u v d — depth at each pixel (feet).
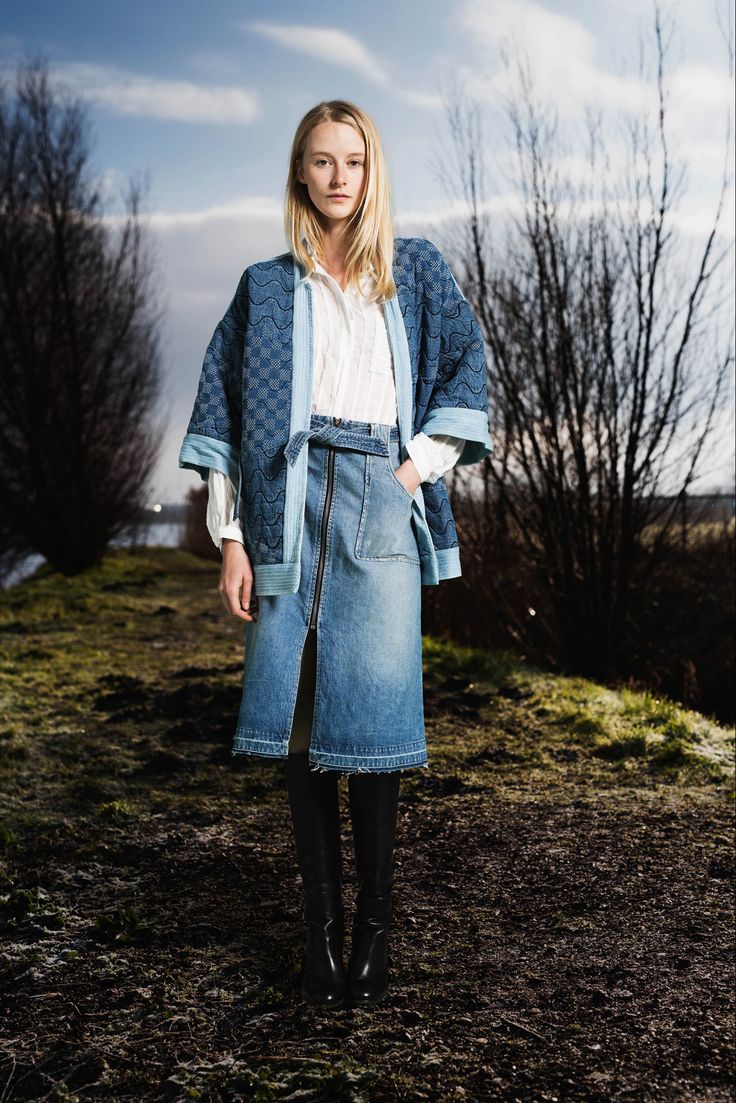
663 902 8.58
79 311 52.01
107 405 54.80
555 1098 5.47
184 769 13.48
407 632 6.48
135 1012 6.66
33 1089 5.74
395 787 6.63
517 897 8.82
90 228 52.70
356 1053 6.03
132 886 9.25
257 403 6.40
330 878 6.57
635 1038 6.16
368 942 6.61
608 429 25.50
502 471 26.91
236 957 7.55
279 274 6.63
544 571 27.02
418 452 6.49
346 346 6.47
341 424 6.39
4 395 50.39
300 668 6.44
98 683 19.95
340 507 6.35
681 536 27.96
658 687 27.09
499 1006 6.65
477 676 20.31
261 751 6.22
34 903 8.66
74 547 52.90
